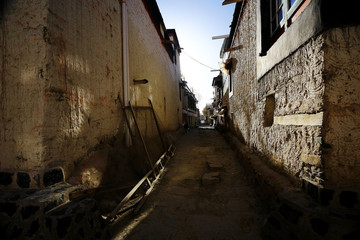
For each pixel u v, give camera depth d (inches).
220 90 587.8
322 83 64.2
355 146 62.0
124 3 158.2
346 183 62.5
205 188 139.7
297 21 79.6
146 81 180.5
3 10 78.6
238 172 170.1
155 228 90.0
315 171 68.9
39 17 75.1
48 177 75.7
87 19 106.2
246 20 184.9
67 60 87.9
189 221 95.8
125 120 154.5
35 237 61.9
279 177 97.6
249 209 106.3
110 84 134.1
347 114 62.4
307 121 73.9
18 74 77.2
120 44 153.7
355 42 61.2
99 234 77.2
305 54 74.8
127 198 103.5
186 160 223.1
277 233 73.2
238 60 240.8
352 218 55.1
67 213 65.3
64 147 85.4
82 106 99.6
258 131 146.8
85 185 90.4
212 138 388.5
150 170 155.3
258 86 144.5
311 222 60.2
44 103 75.2
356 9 60.1
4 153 79.0
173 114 430.3
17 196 68.9
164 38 340.8
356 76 61.5
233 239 81.0
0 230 67.2
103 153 118.0
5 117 78.7
